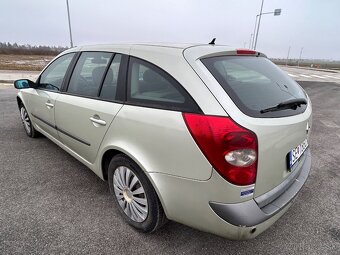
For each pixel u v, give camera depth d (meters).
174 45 1.99
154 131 1.79
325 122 5.93
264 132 1.59
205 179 1.61
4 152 3.69
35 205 2.52
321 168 3.52
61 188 2.82
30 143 4.04
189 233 2.21
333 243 2.15
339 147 4.30
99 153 2.38
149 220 2.05
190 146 1.62
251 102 1.69
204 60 1.80
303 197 2.82
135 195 2.12
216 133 1.53
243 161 1.53
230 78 1.80
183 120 1.65
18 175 3.07
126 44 2.29
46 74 3.39
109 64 2.32
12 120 5.23
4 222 2.27
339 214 2.54
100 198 2.65
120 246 2.05
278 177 1.83
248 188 1.59
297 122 1.88
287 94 2.07
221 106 1.57
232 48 2.14
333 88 12.65
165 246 2.06
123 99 2.10
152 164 1.85
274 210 1.74
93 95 2.43
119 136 2.08
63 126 2.91
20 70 16.52
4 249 1.97
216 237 2.17
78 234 2.16
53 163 3.39
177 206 1.80
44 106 3.27
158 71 1.88
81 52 2.79
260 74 2.11
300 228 2.33
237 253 2.02
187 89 1.69
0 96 7.79
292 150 1.92
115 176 2.29
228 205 1.59
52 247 2.01
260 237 2.21
